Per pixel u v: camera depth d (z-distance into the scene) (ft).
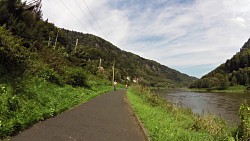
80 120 34.17
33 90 39.63
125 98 83.66
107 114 43.04
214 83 487.20
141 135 31.17
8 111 26.63
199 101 166.71
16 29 70.13
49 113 33.04
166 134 28.63
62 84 62.90
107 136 28.25
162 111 50.67
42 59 66.03
